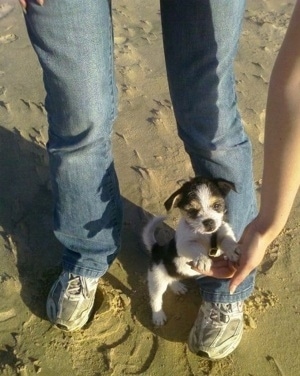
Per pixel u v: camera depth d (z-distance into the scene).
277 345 1.22
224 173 1.18
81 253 1.25
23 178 1.59
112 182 1.20
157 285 1.22
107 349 1.22
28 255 1.40
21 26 2.23
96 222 1.21
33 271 1.37
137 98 1.88
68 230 1.23
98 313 1.28
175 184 1.58
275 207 0.79
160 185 1.58
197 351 1.19
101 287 1.33
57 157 1.12
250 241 0.83
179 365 1.19
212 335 1.18
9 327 1.25
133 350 1.22
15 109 1.83
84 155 1.12
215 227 1.11
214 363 1.19
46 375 1.17
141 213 1.50
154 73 2.00
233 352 1.21
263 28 2.27
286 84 0.73
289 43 0.72
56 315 1.23
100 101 1.04
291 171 0.76
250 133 1.75
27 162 1.64
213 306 1.21
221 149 1.15
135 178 1.59
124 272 1.37
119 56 2.08
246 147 1.19
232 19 1.02
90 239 1.23
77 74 0.99
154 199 1.54
